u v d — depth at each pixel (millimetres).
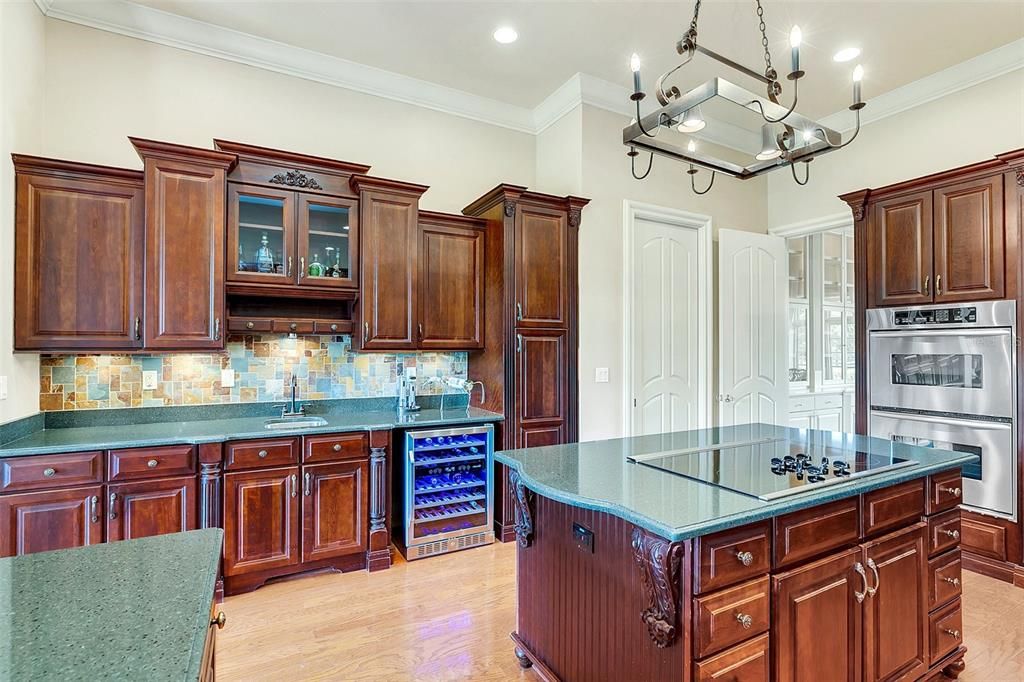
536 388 3604
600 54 3428
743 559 1437
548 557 1998
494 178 4172
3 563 1124
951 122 3557
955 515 2141
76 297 2584
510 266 3520
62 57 2840
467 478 3477
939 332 3232
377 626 2441
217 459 2641
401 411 3633
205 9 2957
